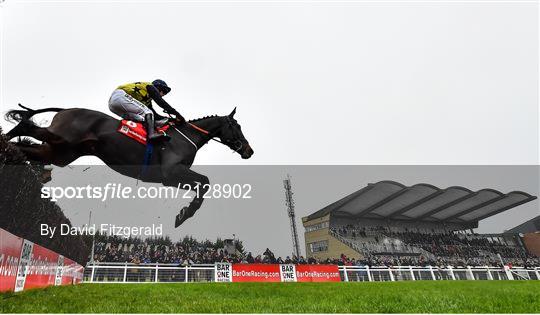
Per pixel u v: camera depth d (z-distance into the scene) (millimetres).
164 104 4570
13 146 3865
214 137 5289
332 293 5809
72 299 4086
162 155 4359
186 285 8633
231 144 5352
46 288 5723
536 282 11148
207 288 7113
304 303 4035
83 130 4039
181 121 4789
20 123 4043
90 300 4055
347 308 3531
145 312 3088
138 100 4633
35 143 4148
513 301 4301
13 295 4148
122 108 4473
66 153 4070
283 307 3586
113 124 4215
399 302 4230
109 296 4695
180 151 4512
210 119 5145
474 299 4574
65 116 4078
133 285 8641
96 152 4176
